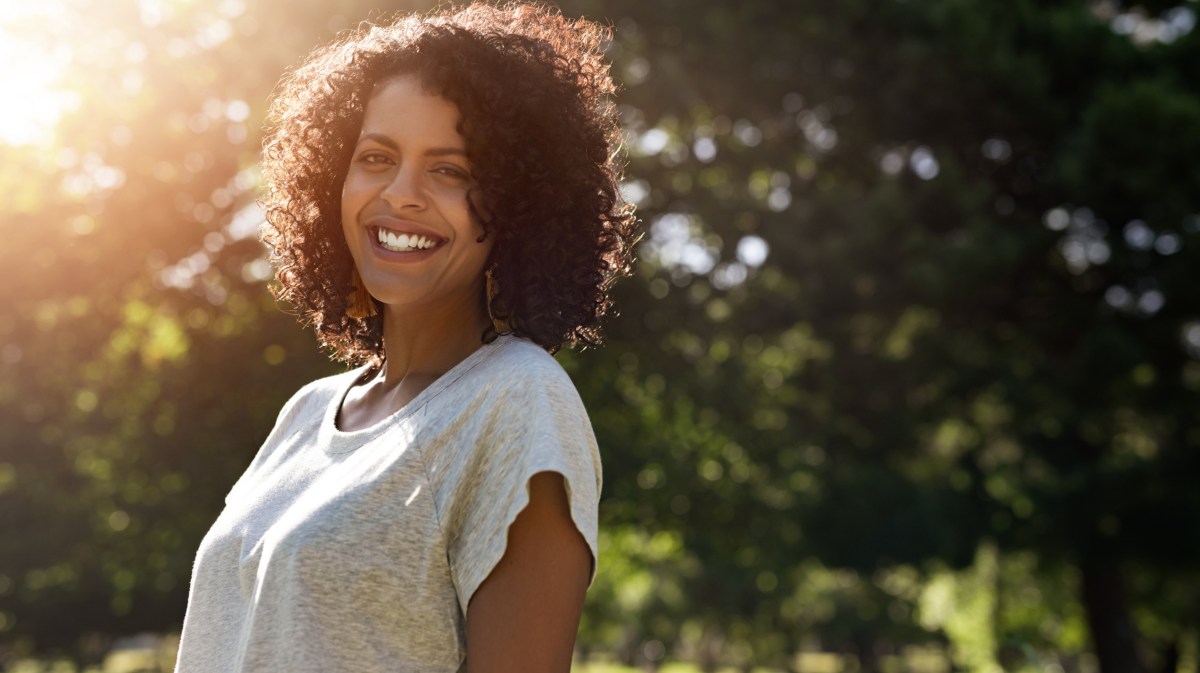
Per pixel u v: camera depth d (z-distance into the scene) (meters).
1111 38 17.16
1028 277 17.70
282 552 1.44
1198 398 17.75
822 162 18.14
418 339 1.67
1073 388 17.47
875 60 17.28
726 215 16.33
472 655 1.38
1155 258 16.94
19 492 17.06
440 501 1.43
